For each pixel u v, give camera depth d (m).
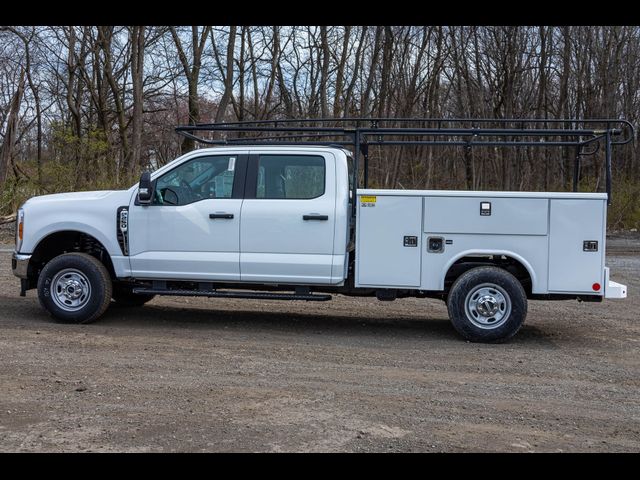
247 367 6.34
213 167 7.89
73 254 8.09
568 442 4.61
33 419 4.83
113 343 7.16
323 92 27.20
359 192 7.56
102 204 8.02
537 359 6.88
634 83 32.53
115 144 30.31
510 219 7.40
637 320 9.12
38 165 23.27
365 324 8.64
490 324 7.50
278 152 7.78
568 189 25.67
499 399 5.53
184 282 8.04
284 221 7.62
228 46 26.55
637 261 15.72
